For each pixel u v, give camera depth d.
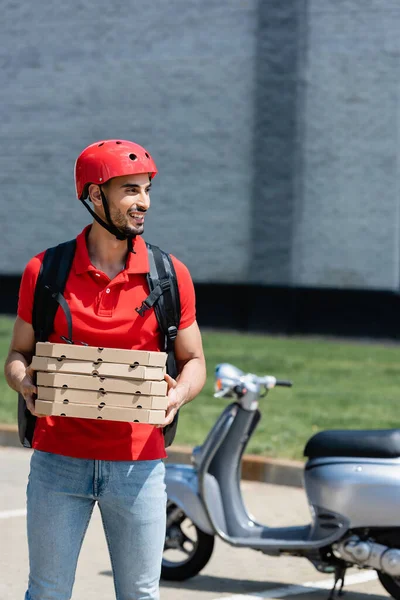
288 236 34.28
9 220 39.31
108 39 37.38
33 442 5.64
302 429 16.41
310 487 9.19
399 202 32.56
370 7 32.69
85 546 10.99
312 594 9.62
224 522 9.54
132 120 36.97
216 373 9.62
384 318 32.50
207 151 35.66
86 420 5.50
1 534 11.37
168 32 36.31
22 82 38.97
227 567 10.46
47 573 5.61
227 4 35.12
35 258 5.70
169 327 5.66
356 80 33.03
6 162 39.34
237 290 34.84
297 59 33.94
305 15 33.72
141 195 5.53
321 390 20.44
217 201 35.50
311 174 33.81
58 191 38.44
